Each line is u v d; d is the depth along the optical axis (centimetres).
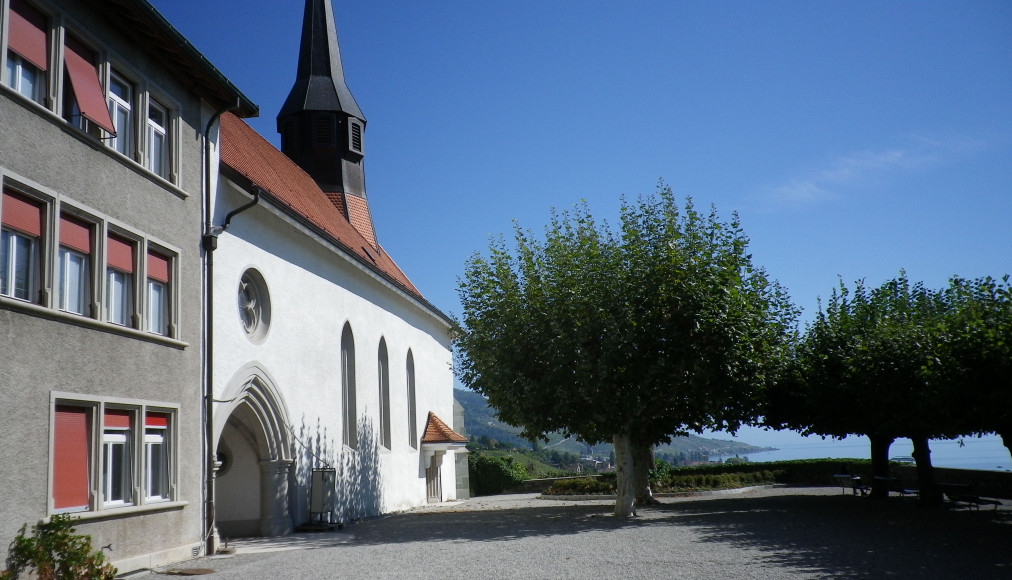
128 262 1431
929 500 2258
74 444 1245
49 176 1223
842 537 1602
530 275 2302
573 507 2683
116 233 1396
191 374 1588
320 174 3341
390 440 2930
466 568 1304
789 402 2630
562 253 2305
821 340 2505
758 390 2339
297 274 2173
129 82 1486
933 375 1862
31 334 1155
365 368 2691
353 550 1591
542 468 5631
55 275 1216
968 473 2839
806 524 1848
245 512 1939
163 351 1495
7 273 1145
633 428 2308
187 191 1630
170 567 1408
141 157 1481
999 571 1191
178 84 1627
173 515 1487
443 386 3834
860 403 2278
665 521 2009
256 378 1888
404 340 3200
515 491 4291
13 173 1145
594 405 2123
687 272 2169
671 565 1282
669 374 2134
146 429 1441
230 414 1819
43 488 1156
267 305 1995
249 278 1952
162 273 1539
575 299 2162
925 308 2572
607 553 1439
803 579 1141
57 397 1196
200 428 1608
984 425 1884
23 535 1106
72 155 1278
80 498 1250
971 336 1775
